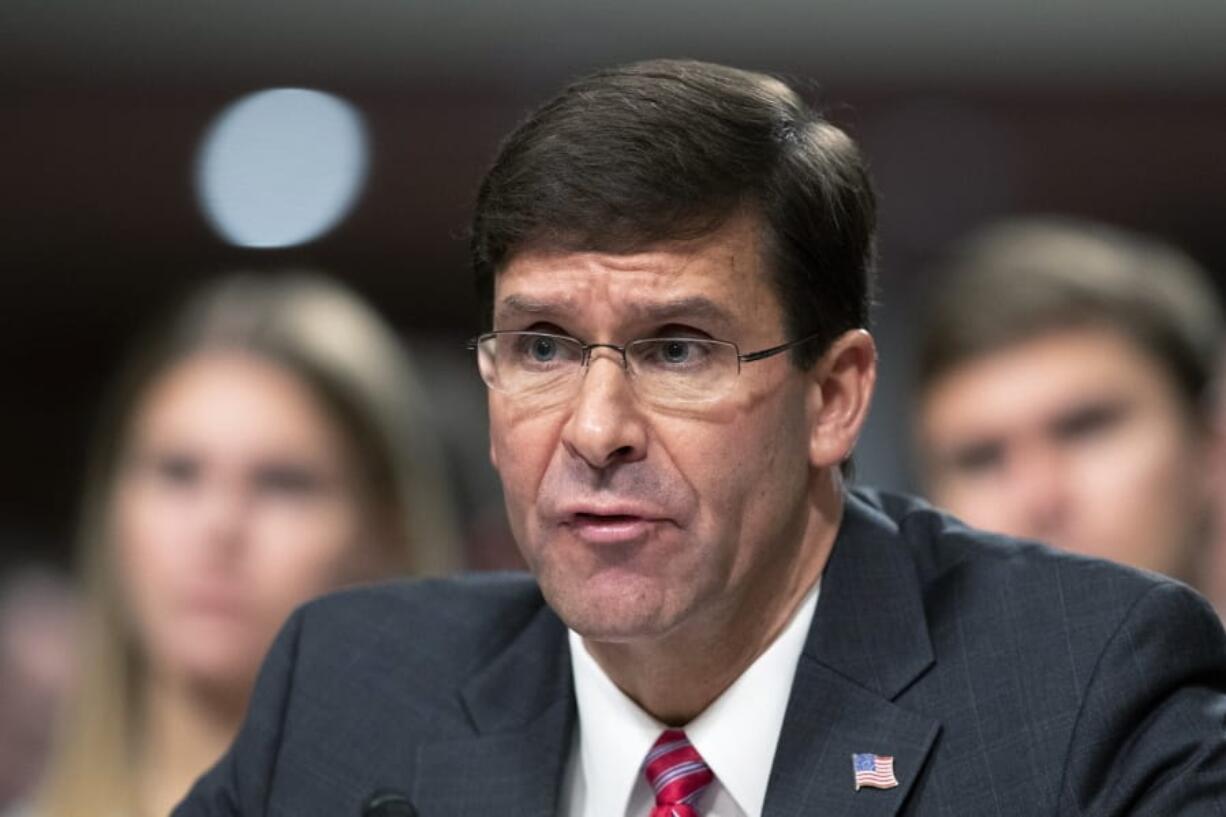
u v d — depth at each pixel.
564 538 6.32
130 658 11.72
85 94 15.88
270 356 12.03
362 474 12.02
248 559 11.75
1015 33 15.54
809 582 6.90
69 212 15.82
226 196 15.73
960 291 11.61
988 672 6.61
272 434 11.91
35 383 15.64
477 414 12.91
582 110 6.35
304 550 11.81
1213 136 15.48
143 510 11.91
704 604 6.35
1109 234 11.81
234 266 15.71
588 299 6.24
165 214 15.73
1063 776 6.30
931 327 11.67
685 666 6.69
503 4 15.64
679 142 6.23
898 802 6.37
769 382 6.40
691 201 6.20
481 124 15.62
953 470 11.53
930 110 15.59
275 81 15.73
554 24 15.66
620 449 6.22
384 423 12.18
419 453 12.41
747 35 15.58
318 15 15.80
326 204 15.58
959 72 15.59
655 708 6.86
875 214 6.95
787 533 6.72
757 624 6.76
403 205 15.58
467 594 7.70
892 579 6.93
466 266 7.07
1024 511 11.25
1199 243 15.49
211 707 11.65
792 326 6.47
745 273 6.32
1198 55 15.41
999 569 6.94
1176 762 6.27
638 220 6.18
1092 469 11.23
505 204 6.35
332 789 7.11
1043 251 11.57
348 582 11.93
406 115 15.64
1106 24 15.45
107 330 15.67
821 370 6.68
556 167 6.24
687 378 6.30
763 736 6.76
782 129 6.48
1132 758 6.32
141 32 15.88
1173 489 11.23
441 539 12.40
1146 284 11.44
